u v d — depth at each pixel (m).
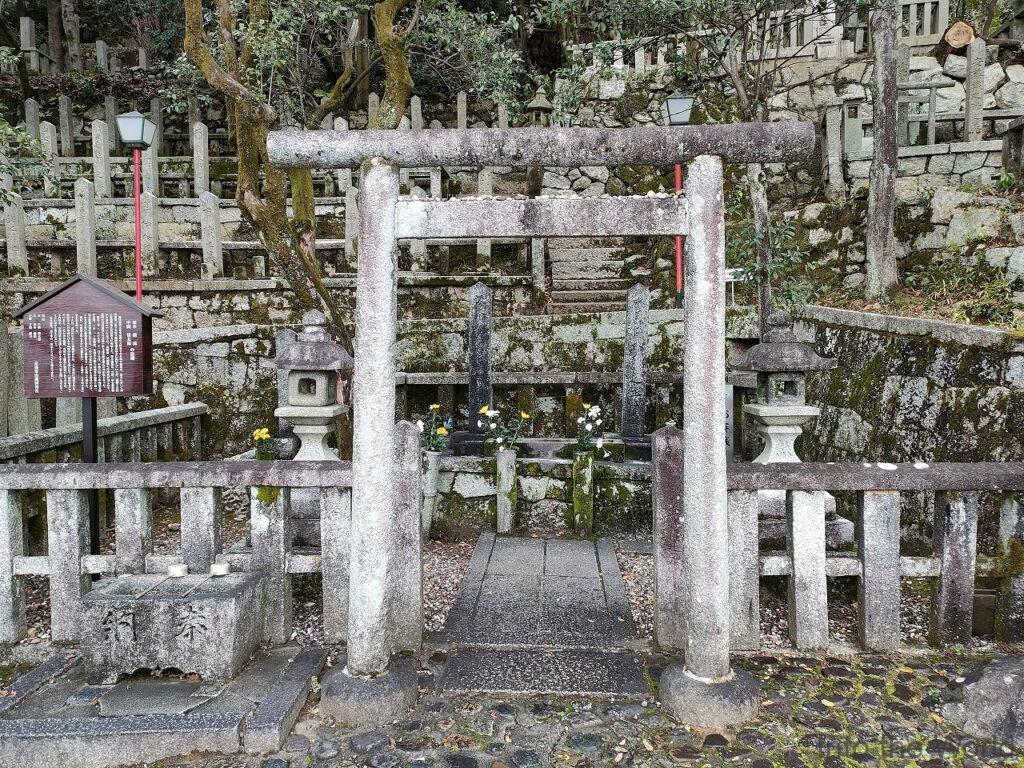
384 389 2.49
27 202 7.88
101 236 8.05
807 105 8.97
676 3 6.11
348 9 7.38
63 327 3.54
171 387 6.56
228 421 6.63
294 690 2.55
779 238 5.88
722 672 2.50
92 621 2.58
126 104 11.17
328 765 2.25
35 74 11.40
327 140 2.45
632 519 4.92
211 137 10.87
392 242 2.48
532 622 3.32
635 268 8.82
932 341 4.24
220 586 2.76
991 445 3.66
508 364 6.59
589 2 6.64
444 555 4.55
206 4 8.09
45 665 2.79
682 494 2.93
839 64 8.96
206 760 2.29
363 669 2.54
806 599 2.96
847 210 7.15
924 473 2.87
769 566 2.98
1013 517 2.95
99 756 2.28
